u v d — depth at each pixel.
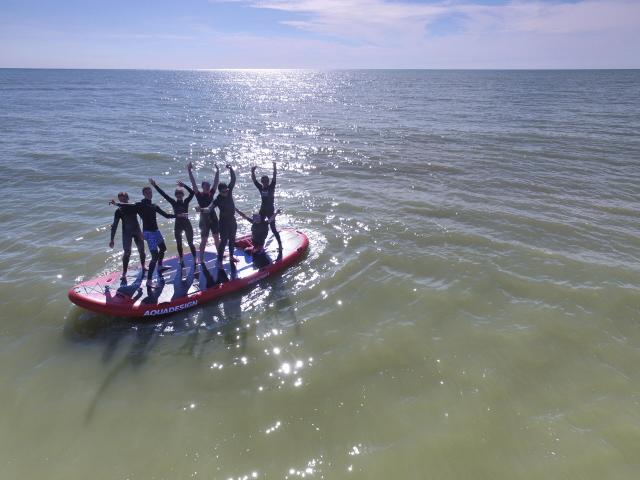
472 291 8.97
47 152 20.86
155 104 48.66
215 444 5.51
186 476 5.08
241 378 6.67
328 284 9.36
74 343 7.46
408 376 6.65
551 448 5.39
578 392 6.30
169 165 19.66
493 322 7.94
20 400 6.20
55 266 9.97
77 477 5.06
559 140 23.75
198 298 8.42
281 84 109.25
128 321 8.05
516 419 5.84
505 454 5.32
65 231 11.91
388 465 5.19
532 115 34.50
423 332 7.68
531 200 14.42
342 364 6.93
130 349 7.33
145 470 5.15
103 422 5.85
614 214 13.09
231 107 46.72
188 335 7.71
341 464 5.21
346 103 51.03
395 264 10.20
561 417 5.86
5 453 5.37
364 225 12.54
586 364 6.87
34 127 28.52
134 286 8.61
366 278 9.58
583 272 9.61
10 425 5.79
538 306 8.40
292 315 8.27
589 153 20.64
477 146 22.86
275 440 5.57
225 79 150.50
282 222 12.86
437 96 58.44
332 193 15.53
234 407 6.11
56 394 6.33
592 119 31.41
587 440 5.49
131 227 8.40
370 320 8.09
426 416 5.91
